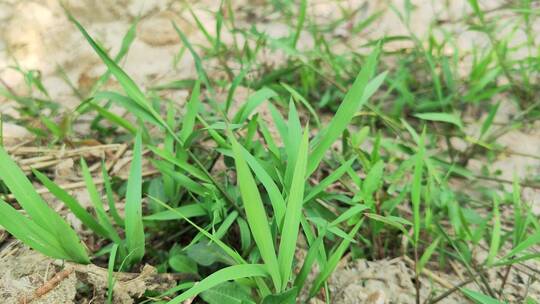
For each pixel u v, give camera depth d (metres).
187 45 0.75
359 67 0.91
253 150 0.67
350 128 0.84
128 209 0.57
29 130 0.77
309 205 0.63
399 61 0.92
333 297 0.61
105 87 0.90
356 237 0.66
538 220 0.70
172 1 1.08
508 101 0.88
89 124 0.83
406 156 0.79
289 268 0.52
